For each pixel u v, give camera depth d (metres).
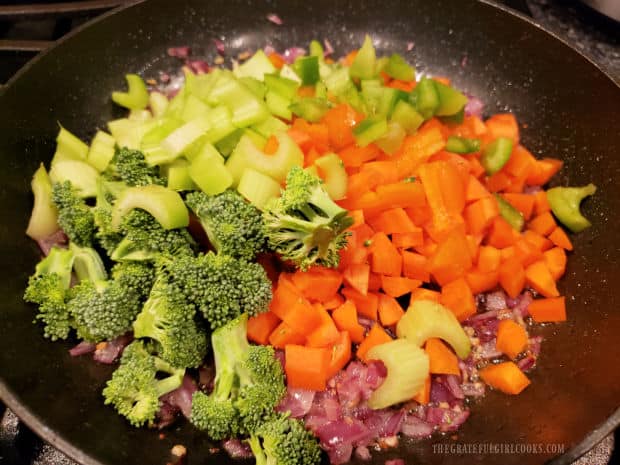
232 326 0.20
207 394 0.20
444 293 0.22
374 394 0.20
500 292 0.24
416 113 0.24
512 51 0.28
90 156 0.24
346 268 0.22
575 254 0.24
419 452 0.19
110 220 0.21
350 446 0.19
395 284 0.22
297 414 0.20
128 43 0.28
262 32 0.30
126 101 0.27
